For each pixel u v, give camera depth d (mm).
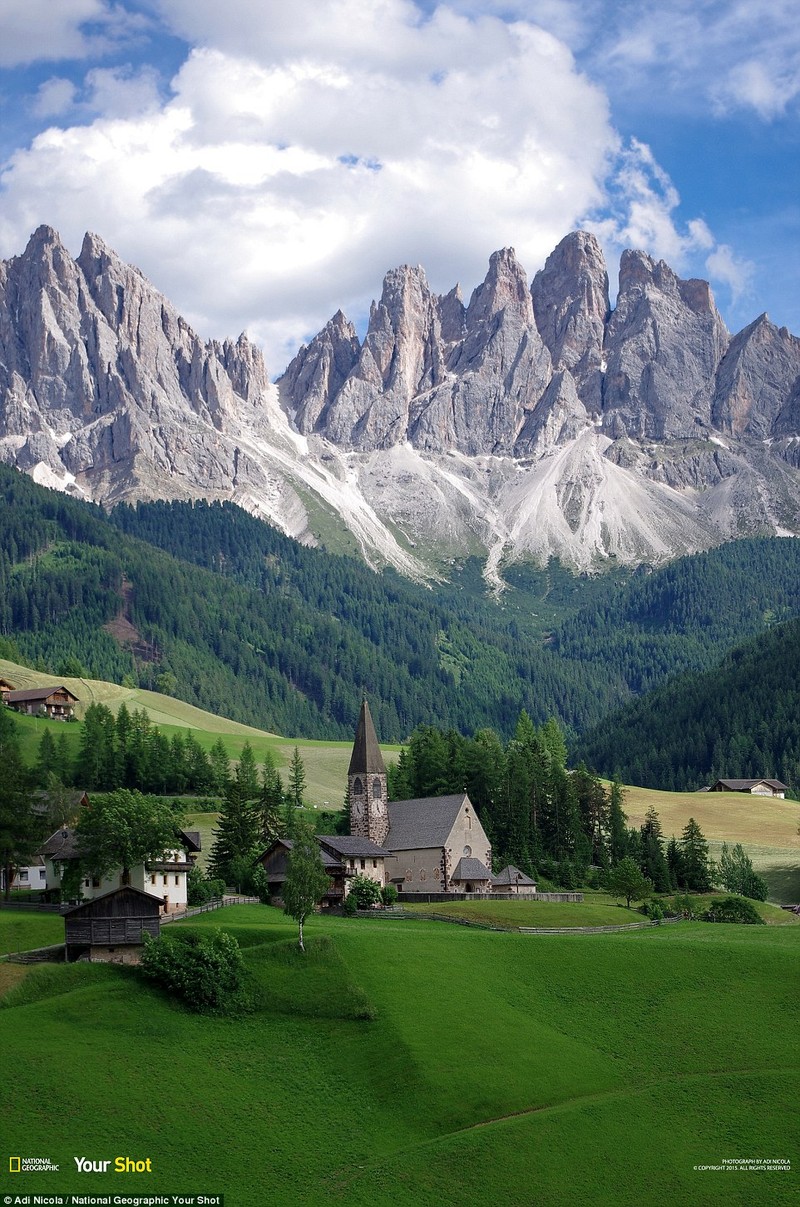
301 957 113062
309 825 125625
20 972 108625
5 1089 90188
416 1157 88812
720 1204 86500
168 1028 101750
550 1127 93000
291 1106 94188
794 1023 110875
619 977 118188
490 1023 106750
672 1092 99438
